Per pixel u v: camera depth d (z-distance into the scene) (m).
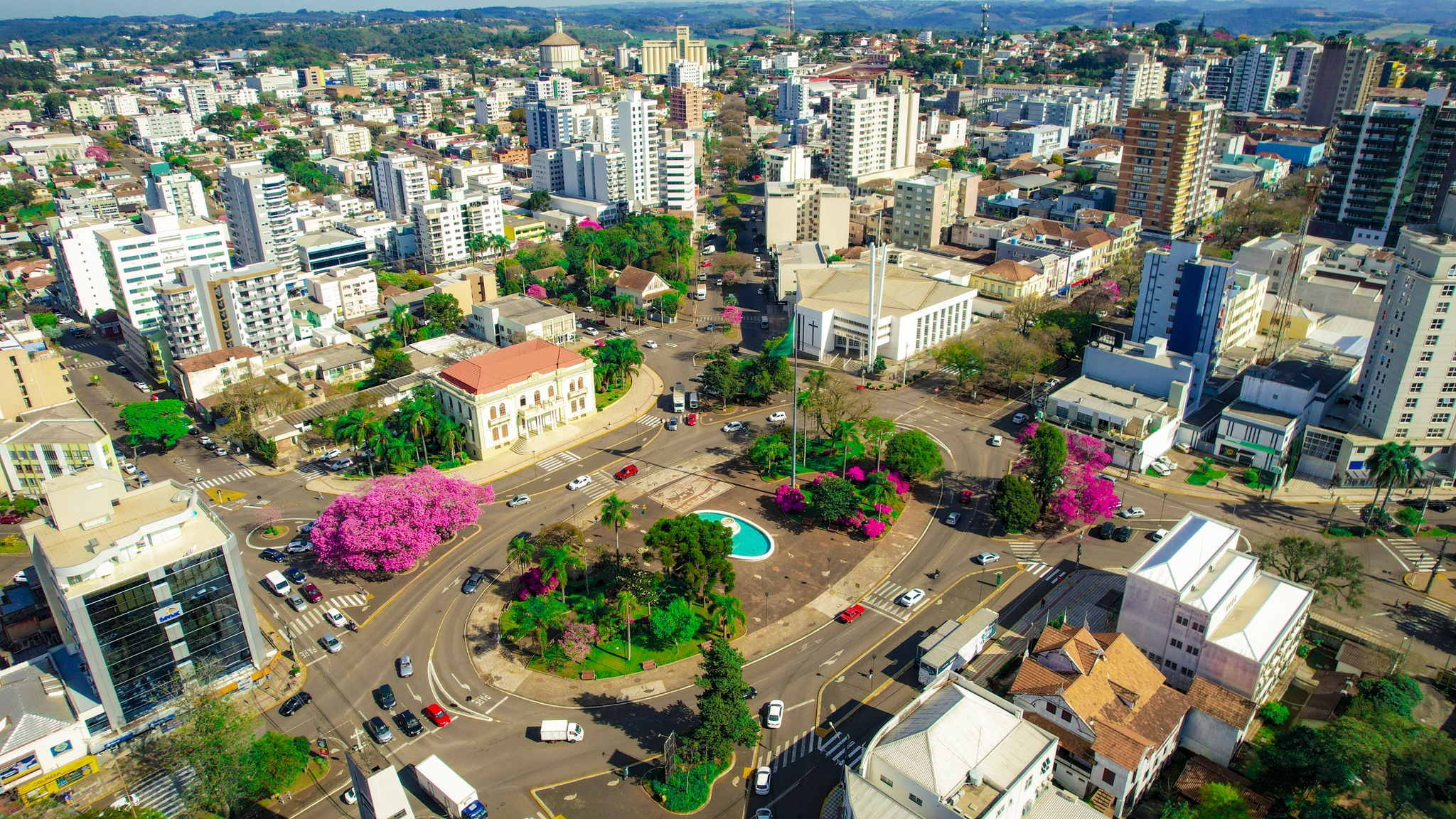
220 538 120.38
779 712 117.94
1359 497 171.62
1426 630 133.38
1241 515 165.62
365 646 134.38
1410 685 113.75
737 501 172.50
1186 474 181.25
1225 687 117.44
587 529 163.25
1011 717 104.31
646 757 112.69
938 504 171.38
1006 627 136.00
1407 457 154.62
